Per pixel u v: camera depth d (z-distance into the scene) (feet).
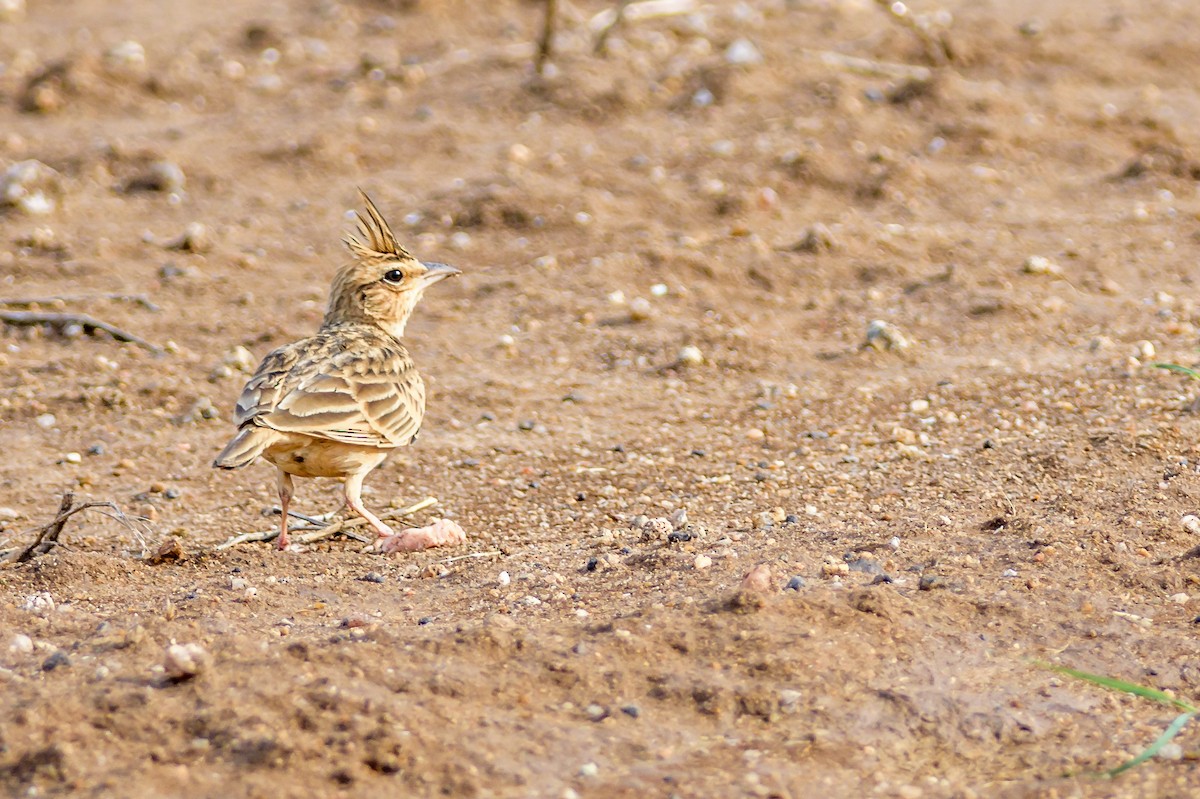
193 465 44.16
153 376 50.72
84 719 24.09
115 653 27.30
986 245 62.03
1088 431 42.91
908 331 54.34
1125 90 81.71
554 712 25.05
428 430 46.98
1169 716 25.36
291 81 87.10
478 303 58.34
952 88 77.66
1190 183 68.64
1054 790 23.02
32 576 33.68
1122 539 32.99
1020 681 26.45
